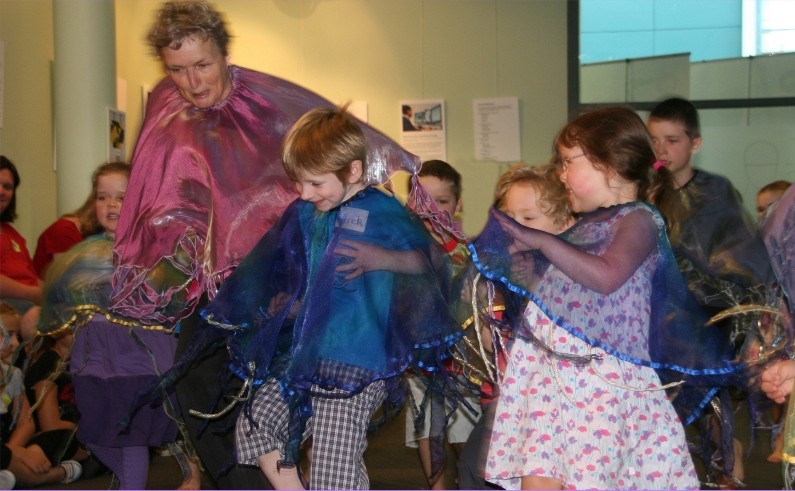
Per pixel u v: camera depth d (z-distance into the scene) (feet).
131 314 10.15
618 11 23.72
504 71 23.84
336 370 7.97
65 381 13.70
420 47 23.95
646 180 7.93
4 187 14.70
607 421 7.36
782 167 23.48
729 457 9.02
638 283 7.55
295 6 23.99
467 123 23.99
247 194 9.92
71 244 15.79
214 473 9.10
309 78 24.08
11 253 14.82
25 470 13.17
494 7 23.84
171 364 10.77
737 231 11.55
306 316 8.13
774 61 23.35
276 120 10.05
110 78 17.65
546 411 7.50
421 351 8.44
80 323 10.75
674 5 23.56
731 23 23.45
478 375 8.93
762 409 9.54
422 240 8.45
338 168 8.17
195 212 10.07
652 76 23.76
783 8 23.29
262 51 24.07
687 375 7.90
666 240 7.72
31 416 13.78
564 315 7.43
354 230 8.35
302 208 8.86
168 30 9.45
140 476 10.88
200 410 9.09
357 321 8.13
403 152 9.50
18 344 12.10
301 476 8.77
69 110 17.33
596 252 7.47
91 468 14.30
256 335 8.50
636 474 7.43
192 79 9.67
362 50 24.02
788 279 8.61
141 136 10.26
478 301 8.52
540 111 23.90
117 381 10.71
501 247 7.59
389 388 8.46
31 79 18.17
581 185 7.89
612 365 7.45
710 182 11.96
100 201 11.53
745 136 23.62
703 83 23.67
